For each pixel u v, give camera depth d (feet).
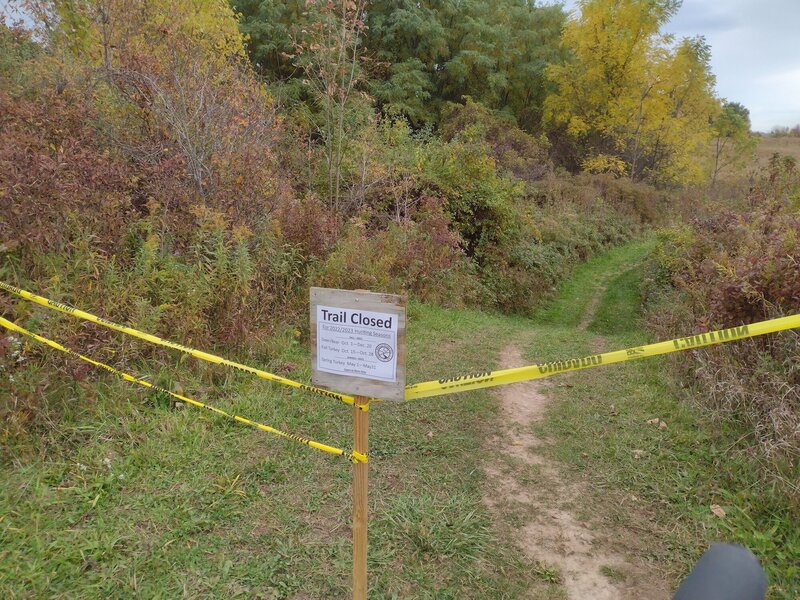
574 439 15.07
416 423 15.52
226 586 9.09
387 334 6.92
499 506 11.97
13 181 14.44
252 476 12.12
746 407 14.40
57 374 13.32
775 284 16.08
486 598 9.38
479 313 34.24
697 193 90.89
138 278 16.11
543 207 66.49
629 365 21.26
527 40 104.01
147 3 26.04
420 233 34.55
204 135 21.12
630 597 9.56
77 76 21.01
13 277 14.37
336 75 32.65
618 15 91.30
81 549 9.43
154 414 13.71
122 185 18.48
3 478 10.96
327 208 31.07
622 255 71.51
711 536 10.84
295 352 19.60
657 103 94.48
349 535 10.57
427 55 84.07
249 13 71.05
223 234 19.01
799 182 30.17
